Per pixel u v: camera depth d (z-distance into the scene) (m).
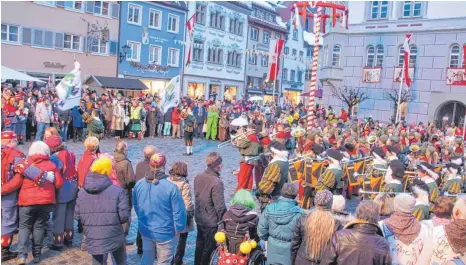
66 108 15.07
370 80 34.38
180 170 6.35
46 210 6.59
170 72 39.75
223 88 45.75
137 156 16.20
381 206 6.38
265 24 50.22
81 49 33.03
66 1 31.80
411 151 14.43
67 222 7.34
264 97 51.50
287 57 50.28
